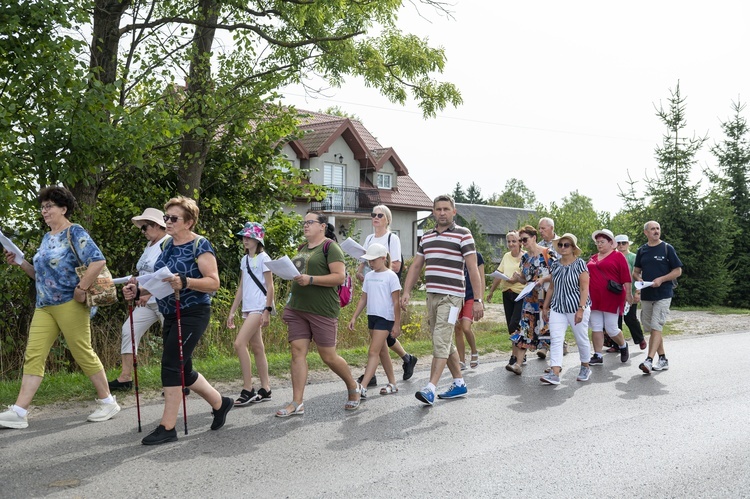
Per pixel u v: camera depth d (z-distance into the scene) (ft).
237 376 26.76
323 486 14.75
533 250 30.40
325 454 17.06
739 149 86.33
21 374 28.58
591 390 25.76
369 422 20.40
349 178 115.34
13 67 27.17
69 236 19.56
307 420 20.54
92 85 28.32
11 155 26.48
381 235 27.12
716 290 74.79
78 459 16.22
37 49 26.73
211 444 17.72
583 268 27.12
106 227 34.65
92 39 32.94
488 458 16.94
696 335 43.60
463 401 23.66
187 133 36.24
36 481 14.69
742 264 83.76
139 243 35.73
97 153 28.14
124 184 35.94
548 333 29.50
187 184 37.81
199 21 36.45
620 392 25.38
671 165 77.20
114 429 18.95
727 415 21.68
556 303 27.32
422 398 22.41
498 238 220.84
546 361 33.09
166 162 36.58
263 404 22.67
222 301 37.04
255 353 23.29
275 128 40.27
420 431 19.45
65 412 20.77
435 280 23.29
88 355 19.79
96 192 33.32
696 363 32.07
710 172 77.36
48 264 19.34
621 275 31.40
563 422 20.70
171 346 17.76
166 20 35.37
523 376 28.91
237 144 41.11
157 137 29.09
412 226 128.57
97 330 31.73
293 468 15.92
